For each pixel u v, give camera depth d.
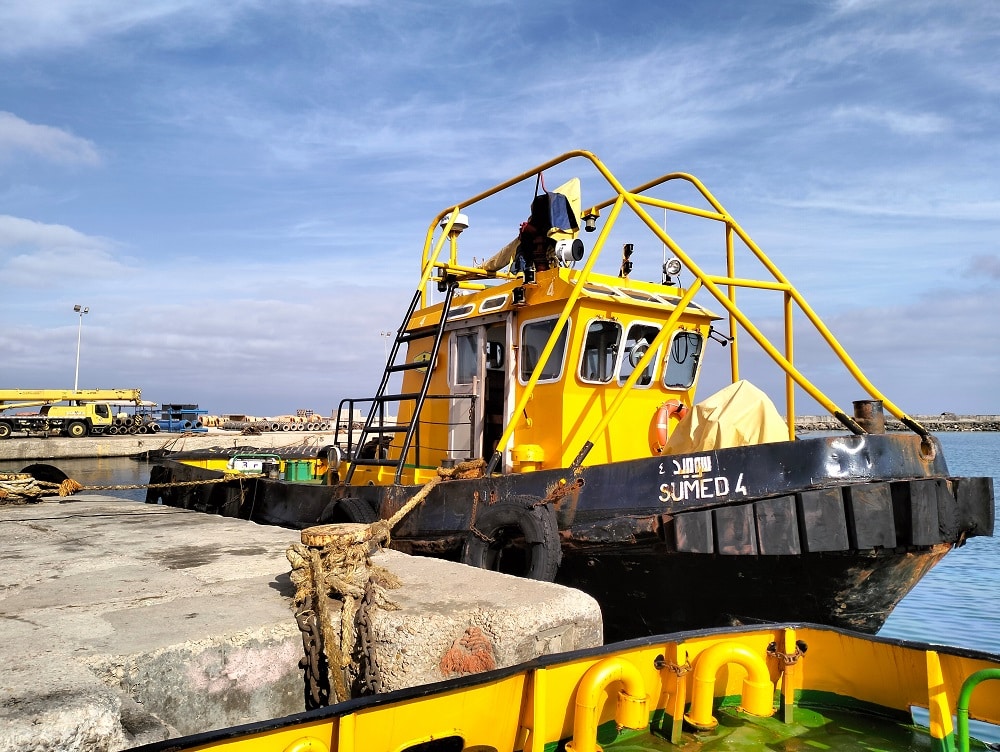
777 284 6.65
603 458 7.36
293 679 3.79
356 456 8.43
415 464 8.38
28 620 3.83
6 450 38.47
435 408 8.85
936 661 3.40
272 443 47.31
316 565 3.94
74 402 47.03
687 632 3.70
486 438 8.30
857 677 3.71
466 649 3.70
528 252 8.30
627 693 3.37
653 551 5.50
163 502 14.34
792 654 3.84
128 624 3.75
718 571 5.38
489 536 6.10
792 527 5.08
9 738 2.40
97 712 2.64
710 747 3.47
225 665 3.58
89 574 5.07
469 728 2.96
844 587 5.20
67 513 9.16
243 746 2.43
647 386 7.79
